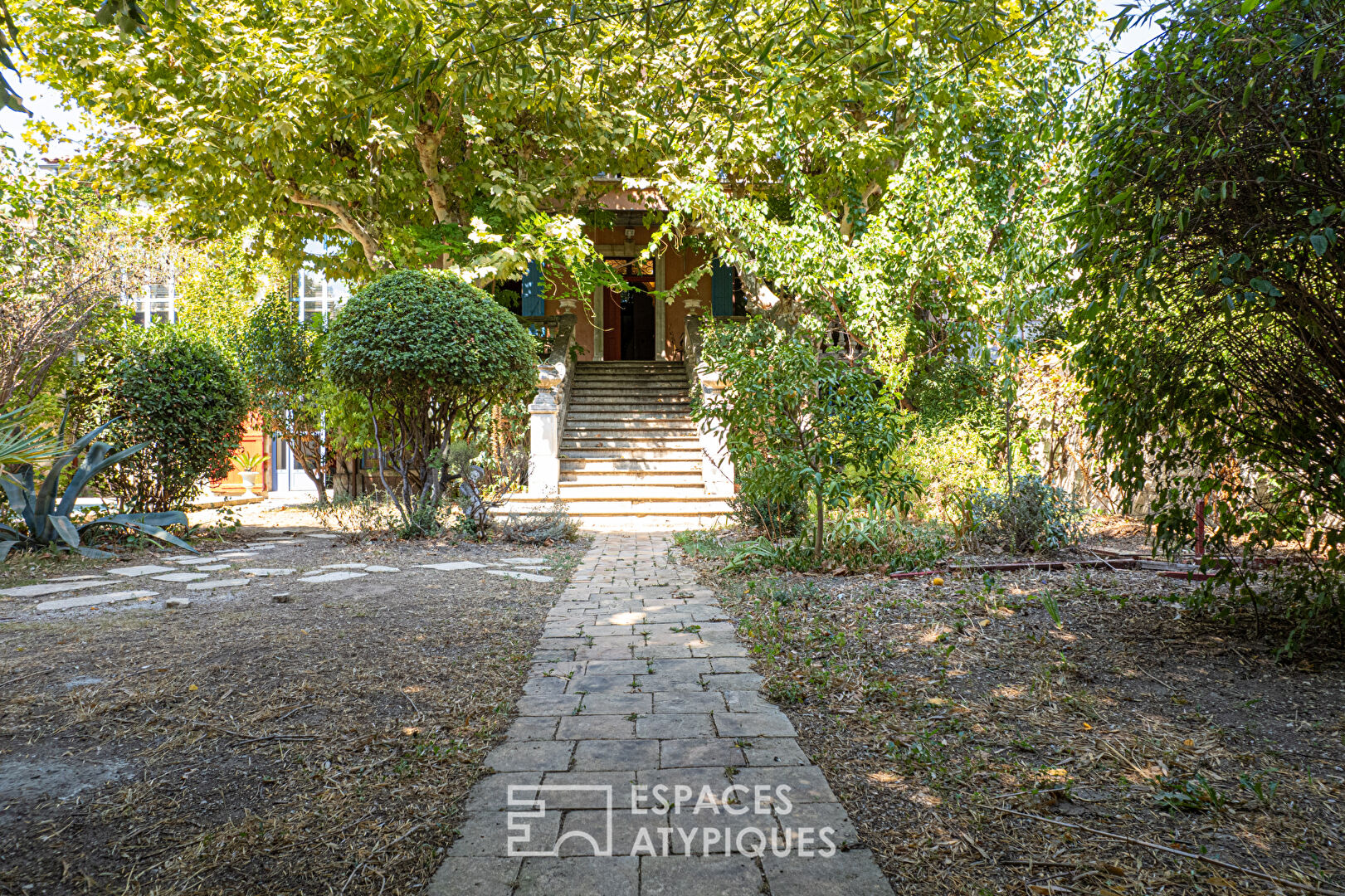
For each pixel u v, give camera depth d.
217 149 9.92
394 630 4.75
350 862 2.12
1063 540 7.12
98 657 4.12
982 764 2.71
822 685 3.61
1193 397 4.18
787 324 12.37
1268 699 3.29
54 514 7.88
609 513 11.38
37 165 10.80
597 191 13.98
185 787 2.58
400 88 3.40
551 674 3.86
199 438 9.34
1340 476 3.60
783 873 2.04
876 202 14.41
